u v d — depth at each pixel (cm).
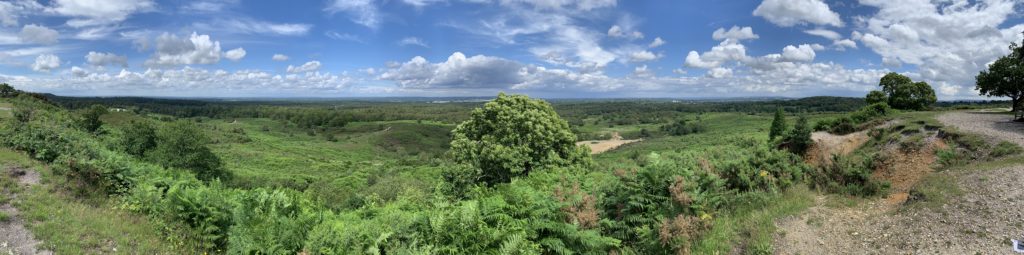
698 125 11300
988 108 3847
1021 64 2738
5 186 1106
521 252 671
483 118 2509
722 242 805
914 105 4091
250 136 12406
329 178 6475
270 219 827
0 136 1639
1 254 775
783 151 1397
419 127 16250
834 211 966
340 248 699
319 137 14375
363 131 15912
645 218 848
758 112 14675
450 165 2348
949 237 750
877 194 1078
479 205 809
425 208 1142
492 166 2133
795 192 1123
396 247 688
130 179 1280
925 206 886
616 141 10506
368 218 1042
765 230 856
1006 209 798
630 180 928
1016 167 1033
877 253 757
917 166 1405
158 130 3306
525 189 891
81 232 895
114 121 7512
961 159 1386
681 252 770
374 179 6041
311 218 855
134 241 908
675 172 954
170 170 1675
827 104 14500
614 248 819
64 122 2828
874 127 2314
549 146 2328
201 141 3381
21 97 6819
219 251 922
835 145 2223
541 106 2627
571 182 1245
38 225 898
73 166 1256
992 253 682
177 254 880
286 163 7906
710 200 930
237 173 5469
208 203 1017
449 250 673
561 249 717
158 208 1067
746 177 1128
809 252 781
